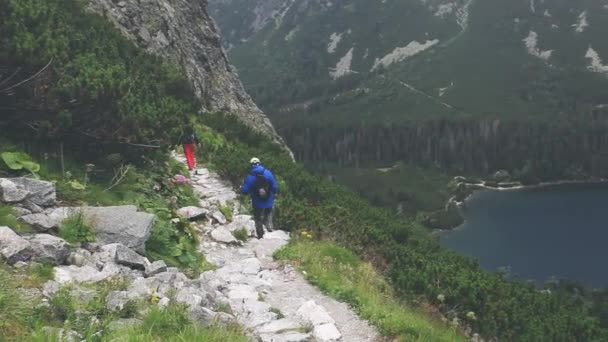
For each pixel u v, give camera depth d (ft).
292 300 28.96
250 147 90.17
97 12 95.25
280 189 60.64
